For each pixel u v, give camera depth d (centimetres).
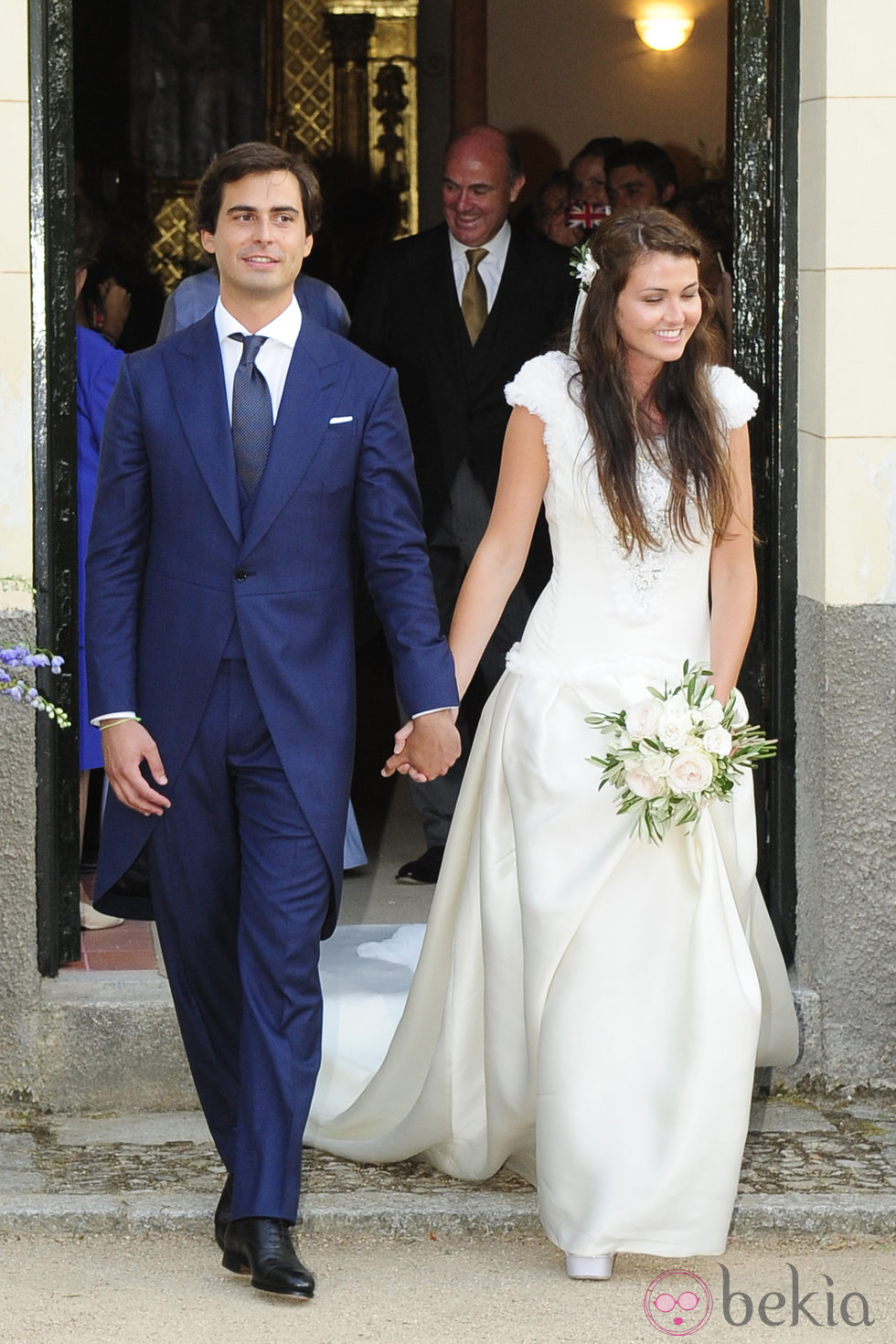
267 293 515
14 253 643
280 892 519
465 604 585
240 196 512
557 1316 524
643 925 555
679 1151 533
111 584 528
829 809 680
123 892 552
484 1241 582
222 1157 553
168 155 1725
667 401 572
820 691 679
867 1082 692
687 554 575
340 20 1686
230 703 521
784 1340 510
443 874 611
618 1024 549
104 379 778
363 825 1002
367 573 538
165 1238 576
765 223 696
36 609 662
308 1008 524
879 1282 554
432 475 847
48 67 654
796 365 694
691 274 554
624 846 555
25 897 660
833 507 670
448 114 1691
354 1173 625
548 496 579
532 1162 604
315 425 519
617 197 998
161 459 519
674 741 538
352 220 1644
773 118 689
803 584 696
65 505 675
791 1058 648
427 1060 618
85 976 692
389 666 1486
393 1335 509
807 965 701
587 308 566
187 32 1712
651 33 1525
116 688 522
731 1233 586
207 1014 548
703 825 560
